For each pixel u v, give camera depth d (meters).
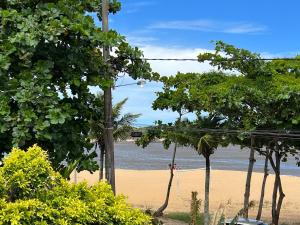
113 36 13.70
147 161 95.31
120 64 15.51
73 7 13.88
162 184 51.38
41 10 13.28
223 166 83.38
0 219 7.12
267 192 47.38
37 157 7.79
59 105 12.74
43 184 7.76
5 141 12.70
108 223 8.21
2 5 13.92
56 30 12.60
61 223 7.54
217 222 9.80
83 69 13.43
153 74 16.31
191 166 82.44
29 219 7.34
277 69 25.78
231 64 25.73
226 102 24.56
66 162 14.13
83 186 8.34
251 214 35.19
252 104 24.67
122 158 103.88
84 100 14.12
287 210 37.66
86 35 13.00
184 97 26.56
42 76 12.66
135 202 39.75
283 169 79.25
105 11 15.99
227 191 47.34
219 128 26.86
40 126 12.01
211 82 27.11
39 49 13.23
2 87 12.42
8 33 13.03
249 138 26.67
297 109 23.72
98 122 16.16
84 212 7.85
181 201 40.44
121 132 28.42
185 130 26.52
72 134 13.06
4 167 7.59
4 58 12.25
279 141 27.25
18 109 12.75
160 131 27.81
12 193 7.58
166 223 27.66
